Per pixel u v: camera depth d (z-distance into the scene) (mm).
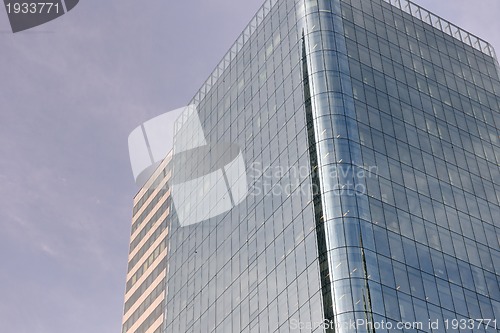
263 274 85375
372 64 95812
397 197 82375
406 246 78125
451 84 104688
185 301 103250
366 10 103188
